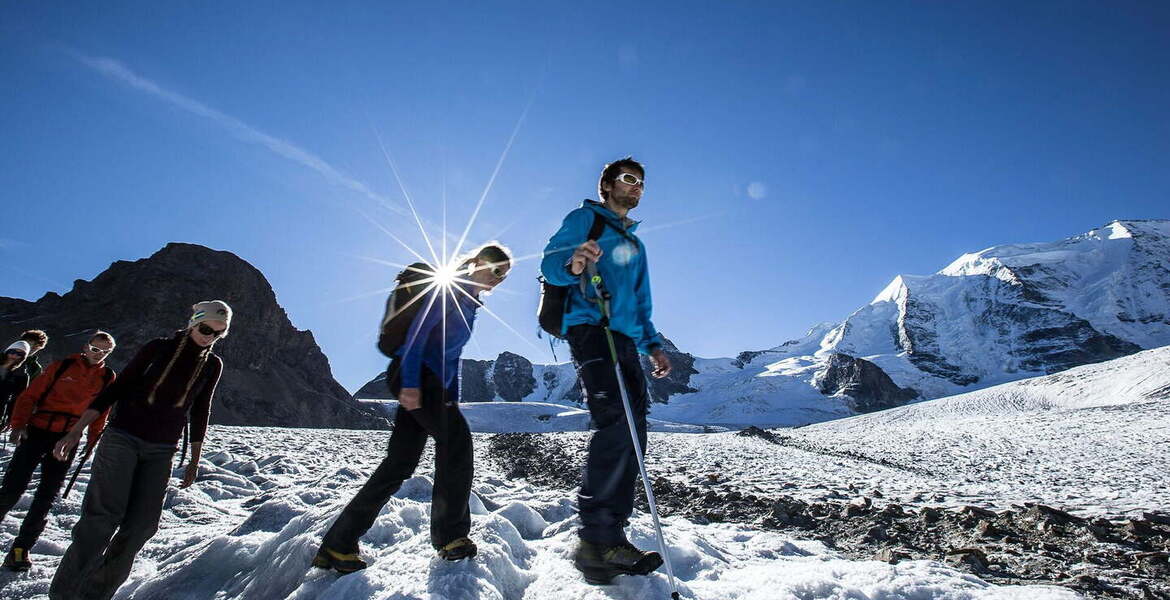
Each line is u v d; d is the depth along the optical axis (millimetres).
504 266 3135
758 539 4363
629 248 3090
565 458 13359
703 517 6152
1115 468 14477
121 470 3223
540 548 3484
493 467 13734
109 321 79562
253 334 91375
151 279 84938
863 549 4754
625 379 2916
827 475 11117
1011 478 12977
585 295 2967
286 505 4641
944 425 38812
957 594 2654
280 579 3014
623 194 3141
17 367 5707
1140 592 3586
